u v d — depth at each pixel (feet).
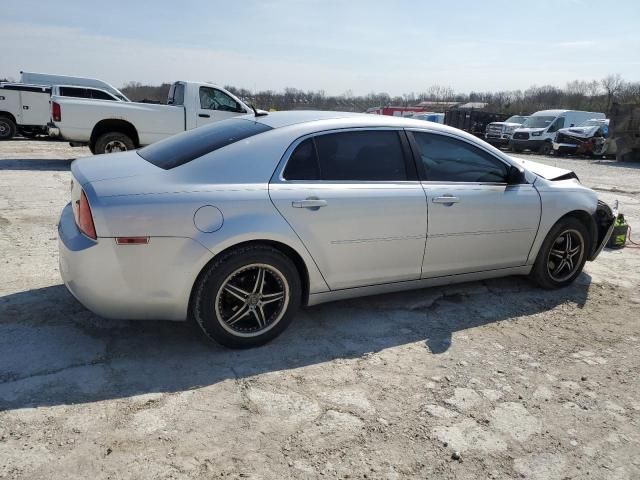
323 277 11.57
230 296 10.66
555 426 9.15
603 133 73.92
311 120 11.89
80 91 55.01
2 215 20.99
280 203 10.64
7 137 59.57
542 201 14.38
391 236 12.05
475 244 13.47
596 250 16.51
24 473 7.25
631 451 8.64
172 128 38.40
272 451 8.06
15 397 8.92
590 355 11.82
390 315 13.28
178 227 9.80
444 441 8.55
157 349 10.87
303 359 10.86
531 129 78.28
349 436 8.52
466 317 13.44
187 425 8.53
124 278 9.70
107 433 8.20
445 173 13.08
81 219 9.83
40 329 11.35
